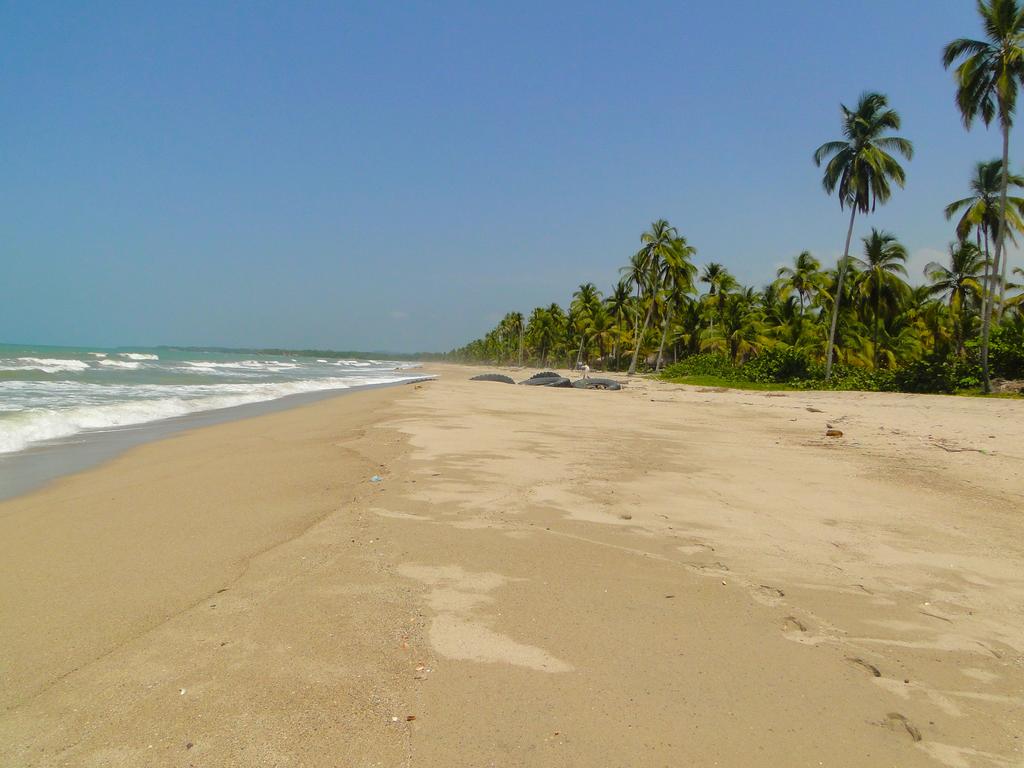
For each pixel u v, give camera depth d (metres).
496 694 3.53
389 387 35.44
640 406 23.86
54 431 14.10
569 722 3.29
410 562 5.60
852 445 13.59
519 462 10.62
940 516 7.70
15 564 5.45
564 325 95.62
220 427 15.39
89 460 10.64
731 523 7.23
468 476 9.35
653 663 3.95
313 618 4.42
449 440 13.06
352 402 23.66
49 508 7.38
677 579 5.43
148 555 5.69
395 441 12.85
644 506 7.87
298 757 2.94
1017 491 9.10
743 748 3.12
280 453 11.38
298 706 3.35
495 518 7.11
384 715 3.30
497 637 4.23
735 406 24.08
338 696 3.46
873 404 24.69
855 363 43.19
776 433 15.76
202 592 4.86
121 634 4.13
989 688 3.79
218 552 5.79
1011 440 14.27
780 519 7.45
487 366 130.12
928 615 4.84
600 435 14.57
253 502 7.67
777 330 50.78
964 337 47.69
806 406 23.86
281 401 23.98
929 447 13.26
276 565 5.46
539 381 40.47
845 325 45.09
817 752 3.10
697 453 12.16
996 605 5.05
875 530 7.07
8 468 9.92
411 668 3.79
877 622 4.69
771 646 4.24
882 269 41.75
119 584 5.00
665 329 56.28
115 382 29.39
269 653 3.91
